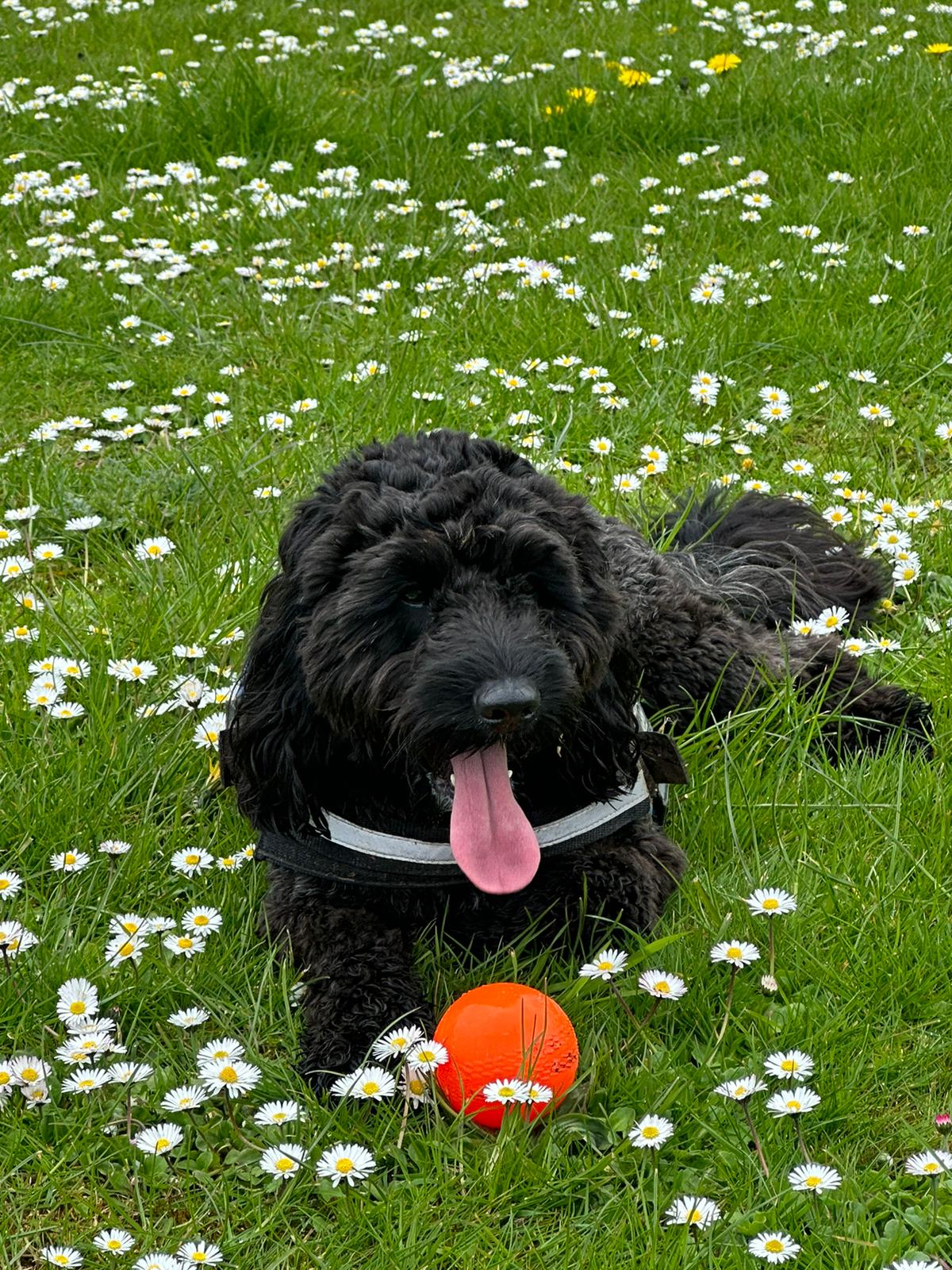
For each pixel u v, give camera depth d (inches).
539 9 152.6
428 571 55.9
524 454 77.8
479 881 54.8
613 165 113.3
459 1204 51.8
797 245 95.6
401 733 55.3
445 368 84.8
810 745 66.4
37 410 85.7
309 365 85.7
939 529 74.5
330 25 153.1
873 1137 53.7
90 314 94.1
